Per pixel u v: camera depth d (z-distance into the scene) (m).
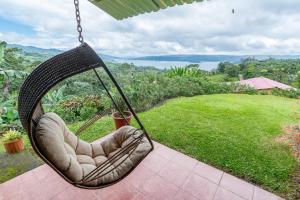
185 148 3.04
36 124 1.56
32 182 2.33
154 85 6.25
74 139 2.03
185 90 6.84
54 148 1.47
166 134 3.51
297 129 3.77
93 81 6.00
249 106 5.41
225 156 2.81
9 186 2.27
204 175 2.42
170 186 2.24
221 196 2.11
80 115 4.84
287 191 2.21
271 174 2.46
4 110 4.20
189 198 2.08
